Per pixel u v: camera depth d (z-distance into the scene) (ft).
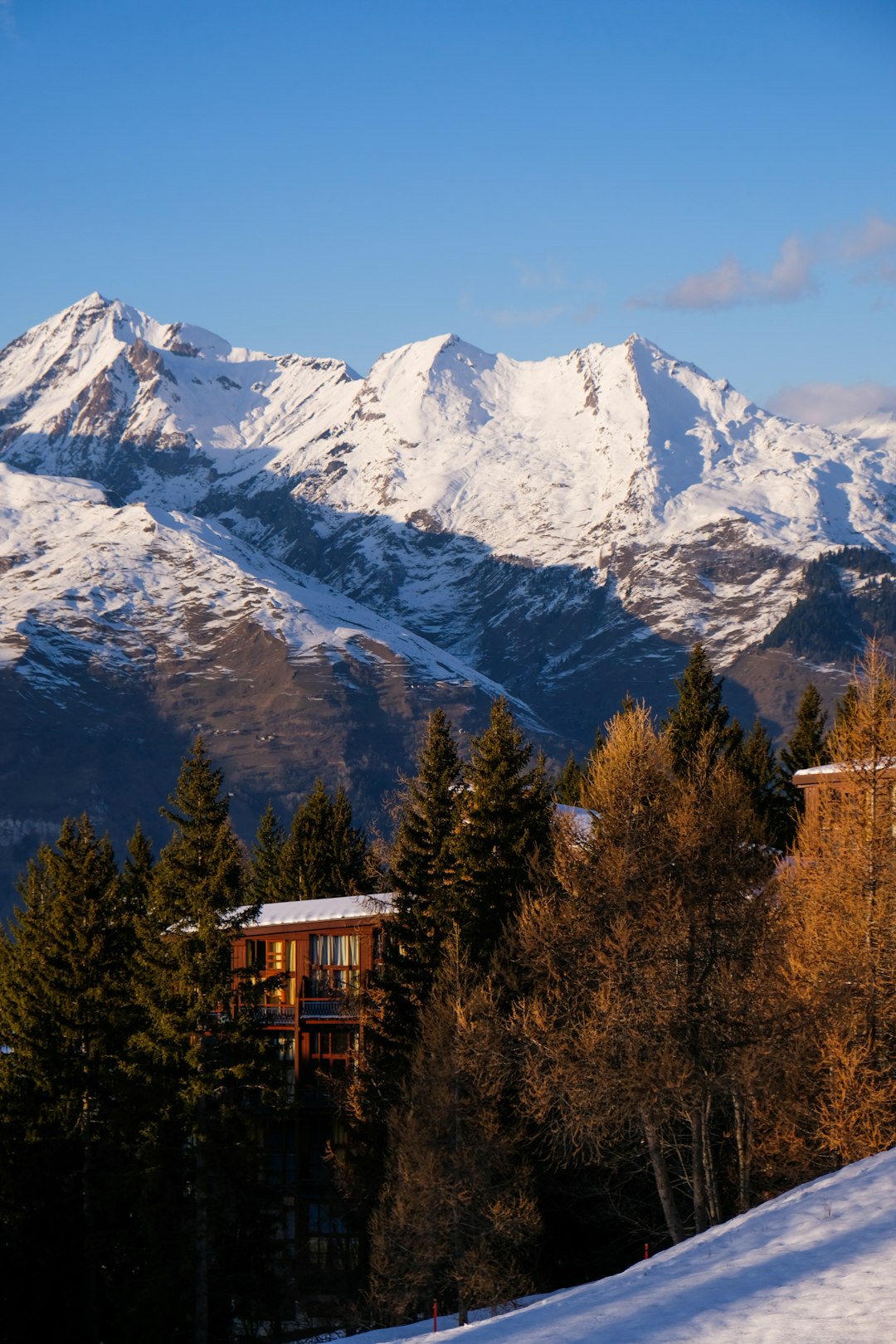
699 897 158.40
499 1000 184.24
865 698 167.84
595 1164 182.39
